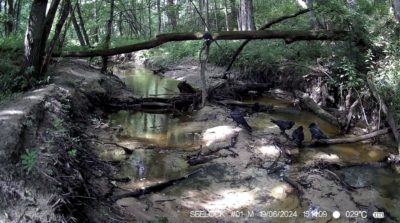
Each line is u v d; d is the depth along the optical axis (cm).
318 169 809
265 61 1541
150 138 1002
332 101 1227
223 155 870
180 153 895
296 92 1323
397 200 703
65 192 494
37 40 968
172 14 3212
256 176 782
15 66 994
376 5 1409
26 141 566
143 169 805
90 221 508
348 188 739
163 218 605
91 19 2123
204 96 1221
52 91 887
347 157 887
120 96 1372
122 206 623
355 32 1167
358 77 1115
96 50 1154
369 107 1065
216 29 2894
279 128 1041
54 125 694
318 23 1445
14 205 427
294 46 1545
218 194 714
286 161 847
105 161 808
